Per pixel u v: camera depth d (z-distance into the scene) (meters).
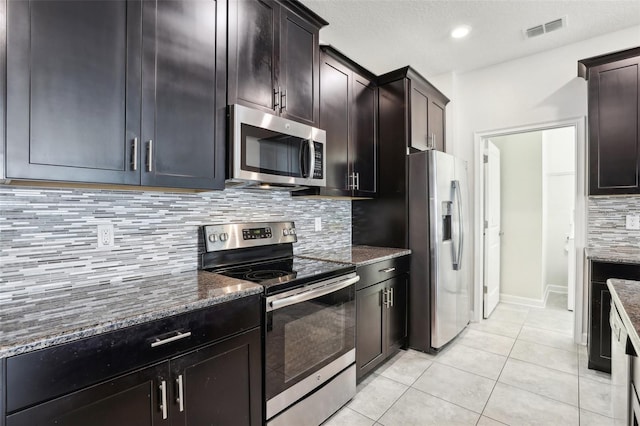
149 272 1.72
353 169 2.72
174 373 1.22
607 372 2.40
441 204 2.80
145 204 1.71
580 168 2.91
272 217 2.41
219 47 1.65
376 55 3.10
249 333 1.50
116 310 1.18
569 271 3.90
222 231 2.01
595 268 2.41
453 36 2.78
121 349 1.09
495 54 3.11
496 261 4.04
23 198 1.34
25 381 0.90
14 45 1.05
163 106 1.43
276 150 1.88
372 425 1.88
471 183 3.51
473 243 3.52
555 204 4.71
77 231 1.48
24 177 1.07
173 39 1.47
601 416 1.92
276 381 1.60
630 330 1.01
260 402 1.54
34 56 1.09
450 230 2.97
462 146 3.55
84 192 1.51
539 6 2.38
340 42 2.85
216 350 1.36
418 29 2.66
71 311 1.17
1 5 1.03
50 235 1.41
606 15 2.49
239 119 1.67
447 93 3.57
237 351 1.44
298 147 2.01
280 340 1.62
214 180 1.62
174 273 1.82
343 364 2.03
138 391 1.12
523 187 4.17
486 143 3.62
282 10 1.98
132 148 1.33
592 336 2.45
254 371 1.52
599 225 2.86
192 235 1.92
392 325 2.64
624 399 1.28
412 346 2.86
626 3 2.34
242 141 1.68
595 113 2.56
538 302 4.07
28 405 0.91
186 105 1.51
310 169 2.04
